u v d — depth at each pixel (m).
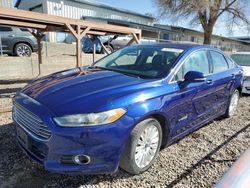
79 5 24.86
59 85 2.95
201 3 24.05
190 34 34.75
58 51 15.45
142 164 2.94
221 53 4.76
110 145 2.51
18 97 2.96
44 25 6.35
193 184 2.85
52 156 2.46
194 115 3.78
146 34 27.80
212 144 3.95
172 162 3.29
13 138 3.69
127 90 2.80
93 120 2.42
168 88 3.13
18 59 9.98
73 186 2.68
